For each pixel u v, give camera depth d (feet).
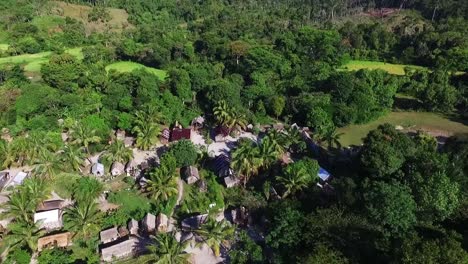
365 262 169.78
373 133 252.01
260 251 192.75
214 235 197.88
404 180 211.41
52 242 198.18
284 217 192.95
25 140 260.62
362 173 241.14
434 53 433.07
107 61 449.89
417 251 145.59
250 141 291.17
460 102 364.17
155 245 194.29
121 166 261.44
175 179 240.12
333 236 176.86
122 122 299.38
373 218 184.65
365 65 450.71
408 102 380.37
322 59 450.71
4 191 235.61
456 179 211.00
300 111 337.93
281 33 534.78
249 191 247.09
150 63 452.35
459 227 189.78
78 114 303.89
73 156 250.37
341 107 334.24
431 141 277.23
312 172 243.40
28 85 311.47
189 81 361.51
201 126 327.06
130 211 225.15
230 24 567.59
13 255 188.03
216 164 267.18
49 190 226.17
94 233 207.00
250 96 351.87
